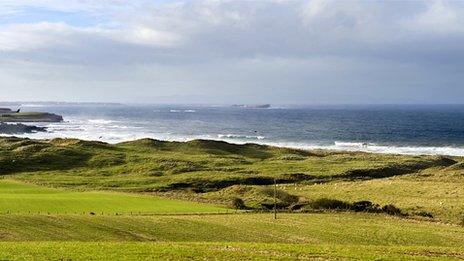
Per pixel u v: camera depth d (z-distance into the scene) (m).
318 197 74.25
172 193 80.06
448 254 34.94
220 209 60.22
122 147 135.12
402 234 48.16
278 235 46.06
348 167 107.75
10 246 33.16
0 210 51.91
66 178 97.31
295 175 97.94
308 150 152.50
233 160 119.94
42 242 36.19
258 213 58.53
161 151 133.25
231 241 43.06
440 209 63.72
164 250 32.78
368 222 54.12
